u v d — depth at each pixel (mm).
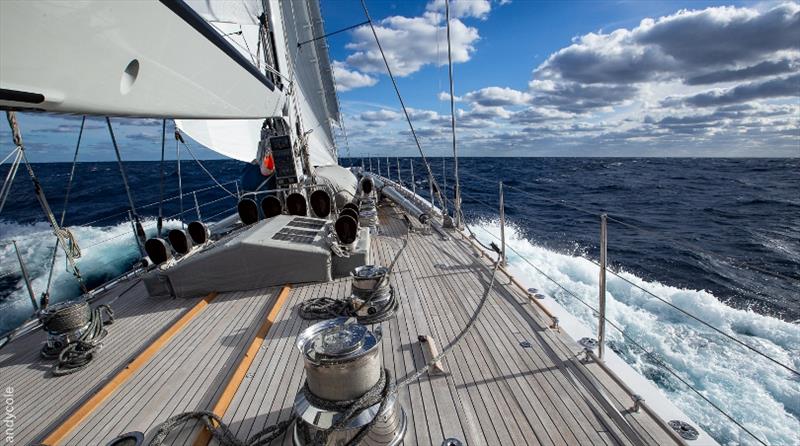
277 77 5633
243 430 2352
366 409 1955
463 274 4684
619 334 5430
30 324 3945
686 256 10812
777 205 20297
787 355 5133
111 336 3633
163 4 1287
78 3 964
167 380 2877
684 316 6020
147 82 1454
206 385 2807
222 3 3445
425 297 4070
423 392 2598
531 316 3557
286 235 4848
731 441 3488
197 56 1687
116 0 1085
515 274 4559
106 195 24375
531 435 2215
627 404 2410
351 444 1878
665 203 21062
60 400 2740
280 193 6359
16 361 3262
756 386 4281
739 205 20344
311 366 1944
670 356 4895
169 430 2229
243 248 4410
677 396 4109
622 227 14398
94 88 1195
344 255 4672
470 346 3115
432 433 2240
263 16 5902
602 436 2191
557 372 2756
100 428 2430
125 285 5043
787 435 3535
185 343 3393
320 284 4574
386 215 8359
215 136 9586
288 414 2475
